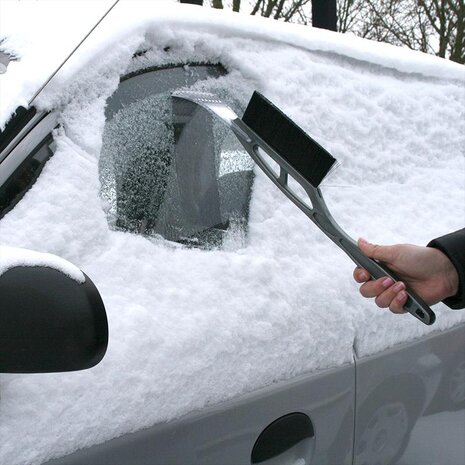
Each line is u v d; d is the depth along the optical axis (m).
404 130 1.83
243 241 1.40
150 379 1.07
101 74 1.20
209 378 1.16
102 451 1.02
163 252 1.23
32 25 1.26
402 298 1.16
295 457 1.34
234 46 1.47
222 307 1.22
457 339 1.73
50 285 0.83
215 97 1.31
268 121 1.19
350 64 1.74
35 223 1.03
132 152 1.27
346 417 1.44
